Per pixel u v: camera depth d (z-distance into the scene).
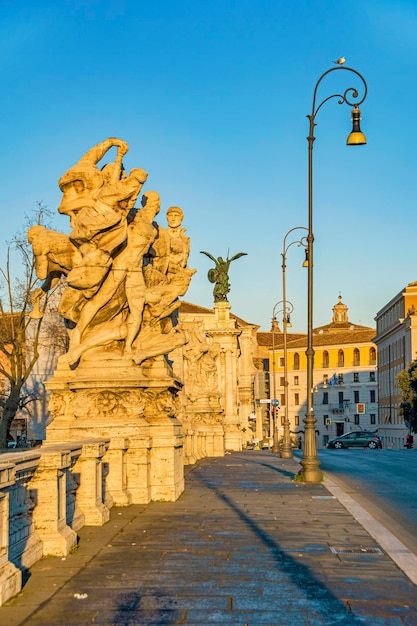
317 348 135.50
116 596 9.14
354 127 25.58
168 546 12.05
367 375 131.62
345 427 132.62
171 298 18.61
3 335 42.44
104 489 15.91
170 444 17.66
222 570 10.48
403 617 8.41
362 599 9.10
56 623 8.12
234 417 66.38
